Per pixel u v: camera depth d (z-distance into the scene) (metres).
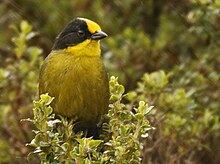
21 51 13.88
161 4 16.27
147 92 12.71
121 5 16.64
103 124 10.55
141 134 9.73
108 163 9.59
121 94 10.41
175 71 14.36
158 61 15.47
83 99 11.30
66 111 11.35
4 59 15.63
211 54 14.66
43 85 11.45
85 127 11.54
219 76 14.34
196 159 13.05
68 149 9.67
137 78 15.17
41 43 16.61
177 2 15.69
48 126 9.66
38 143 9.65
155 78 12.85
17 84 13.74
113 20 16.70
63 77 11.30
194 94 13.68
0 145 13.44
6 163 13.37
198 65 14.65
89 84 11.31
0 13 17.09
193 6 15.16
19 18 16.98
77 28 11.52
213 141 13.34
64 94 11.30
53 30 17.02
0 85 13.59
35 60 13.87
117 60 15.29
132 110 12.39
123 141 9.70
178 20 16.12
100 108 11.44
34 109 9.69
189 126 12.83
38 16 17.16
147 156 12.00
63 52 11.51
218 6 13.52
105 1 16.77
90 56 11.43
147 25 16.48
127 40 15.57
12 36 17.00
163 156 12.34
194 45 15.75
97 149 10.25
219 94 14.09
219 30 14.41
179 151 12.56
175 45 15.80
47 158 9.66
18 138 13.41
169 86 13.70
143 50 15.49
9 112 13.62
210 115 12.90
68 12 17.16
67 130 10.16
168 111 12.76
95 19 16.84
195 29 14.43
